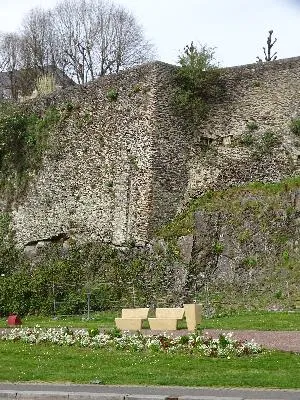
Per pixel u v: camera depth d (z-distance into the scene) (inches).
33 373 526.0
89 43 2193.7
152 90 1238.3
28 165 1433.3
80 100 1369.3
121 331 749.9
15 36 2388.0
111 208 1253.7
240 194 1154.7
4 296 1093.1
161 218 1197.1
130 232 1207.6
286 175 1176.2
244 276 1042.1
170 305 1038.4
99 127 1314.0
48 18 2311.8
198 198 1218.6
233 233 1091.3
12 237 1423.5
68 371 533.3
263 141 1207.6
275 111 1213.1
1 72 2404.0
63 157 1368.1
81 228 1301.7
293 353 584.7
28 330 761.6
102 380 492.7
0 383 495.8
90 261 1226.0
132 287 1101.7
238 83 1255.5
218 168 1225.4
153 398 427.5
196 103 1252.5
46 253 1338.6
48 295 1098.7
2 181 1472.7
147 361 571.2
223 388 458.3
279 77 1223.5
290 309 948.0
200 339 639.1
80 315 1048.2
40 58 2277.3
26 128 1462.8
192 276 1066.1
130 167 1237.7
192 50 1272.1
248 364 544.7
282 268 1025.5
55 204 1362.0
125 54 2175.2
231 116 1243.8
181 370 528.4
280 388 455.2
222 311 974.4
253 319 855.1
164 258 1108.5
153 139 1218.0
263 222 1082.7
